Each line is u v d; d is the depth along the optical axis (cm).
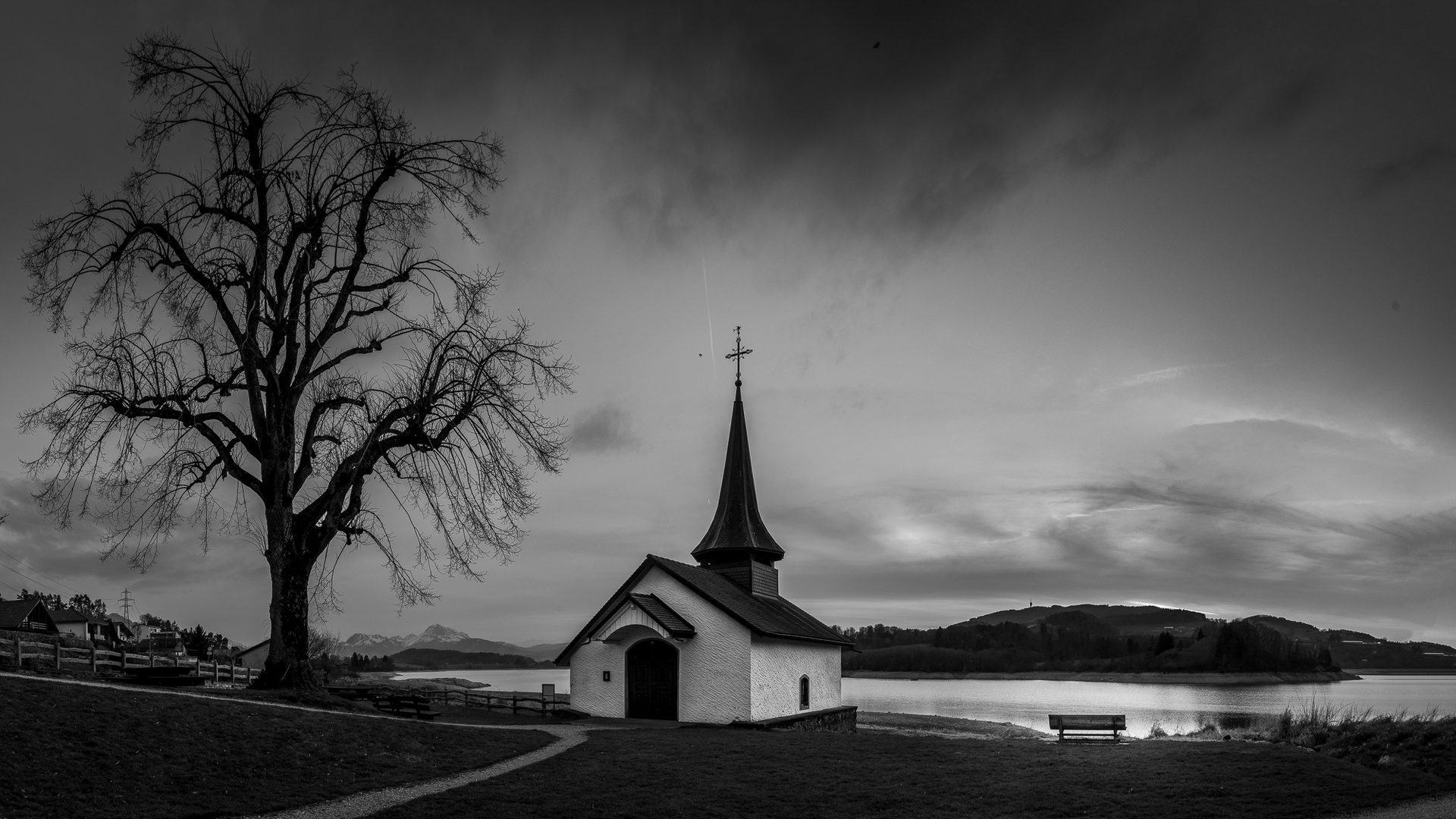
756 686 3478
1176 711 7294
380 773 2008
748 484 4544
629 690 3672
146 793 1672
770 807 1833
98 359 2720
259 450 2922
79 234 2722
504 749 2405
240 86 2944
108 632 8988
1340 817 1634
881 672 19900
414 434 3020
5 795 1546
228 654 7656
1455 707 7250
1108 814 1727
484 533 2978
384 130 3061
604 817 1706
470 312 3120
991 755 2444
